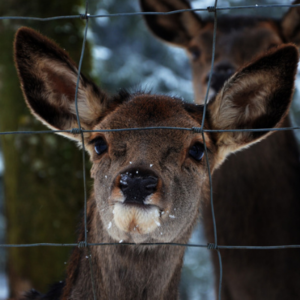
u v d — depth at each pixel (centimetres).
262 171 1095
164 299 740
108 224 685
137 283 719
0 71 1284
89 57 1347
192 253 2588
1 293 2214
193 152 729
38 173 1262
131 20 3134
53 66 770
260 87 785
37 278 1256
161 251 722
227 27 1259
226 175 1106
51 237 1260
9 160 1294
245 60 1204
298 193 1110
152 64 3155
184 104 786
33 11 1289
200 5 2245
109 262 722
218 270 1112
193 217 748
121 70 2998
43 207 1259
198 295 2572
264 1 2361
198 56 1313
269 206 1088
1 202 2427
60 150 1275
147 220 630
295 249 1071
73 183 1277
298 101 2384
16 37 732
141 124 705
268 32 1224
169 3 1417
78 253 769
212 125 801
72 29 1299
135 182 629
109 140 707
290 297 1059
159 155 681
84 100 787
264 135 793
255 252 1073
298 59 726
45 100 777
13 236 1287
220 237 1108
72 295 750
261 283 1070
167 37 1449
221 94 794
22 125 1271
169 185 672
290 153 1126
